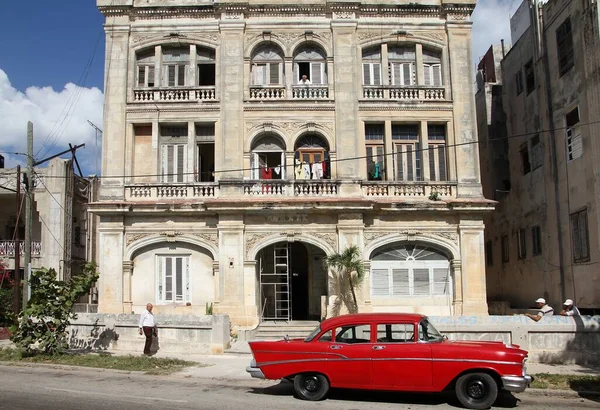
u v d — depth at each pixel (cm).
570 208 2441
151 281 2486
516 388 1148
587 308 2288
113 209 2447
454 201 2420
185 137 2597
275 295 2538
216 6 2577
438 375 1185
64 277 3117
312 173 2544
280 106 2533
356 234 2414
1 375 1572
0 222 3450
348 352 1233
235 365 1738
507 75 3156
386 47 2605
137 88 2567
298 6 2575
